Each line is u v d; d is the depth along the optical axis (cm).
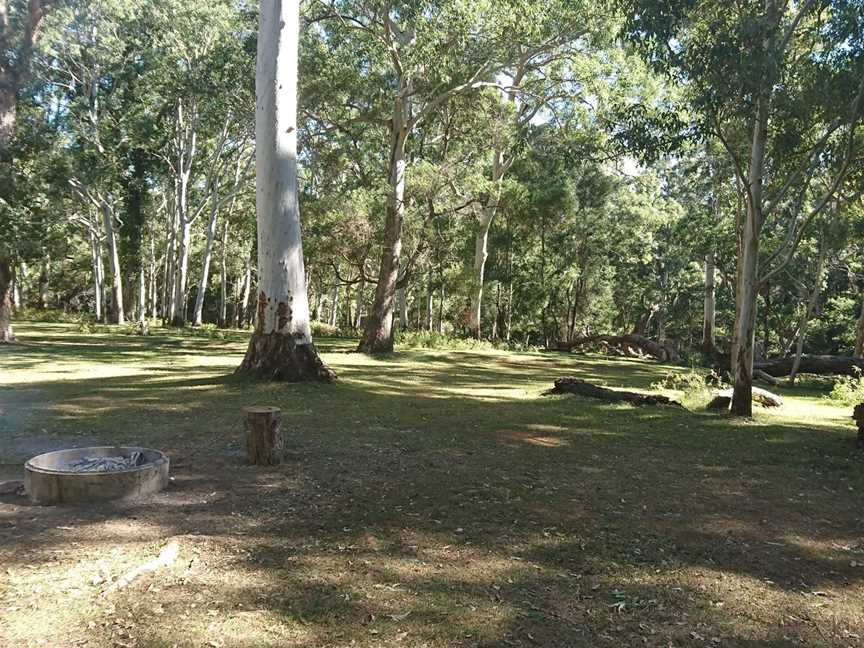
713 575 405
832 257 2702
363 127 2444
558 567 408
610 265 4219
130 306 5178
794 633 333
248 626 316
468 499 549
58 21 2203
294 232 1277
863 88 937
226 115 2927
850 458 782
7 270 2211
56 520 461
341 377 1495
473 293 3219
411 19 1733
